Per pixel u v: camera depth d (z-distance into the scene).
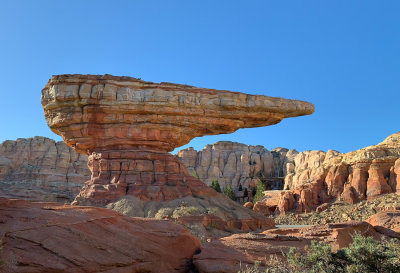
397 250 10.48
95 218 10.27
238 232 28.30
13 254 7.87
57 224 9.19
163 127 33.22
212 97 33.84
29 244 8.26
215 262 11.04
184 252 11.54
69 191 108.19
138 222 11.54
